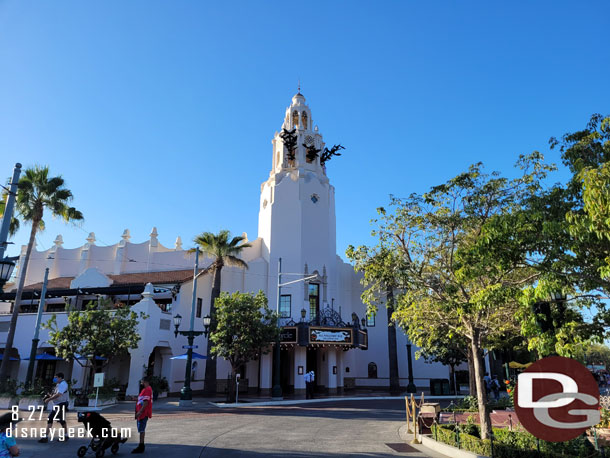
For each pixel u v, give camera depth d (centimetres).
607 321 890
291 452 1121
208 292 3616
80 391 2488
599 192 708
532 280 1163
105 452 1088
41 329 3216
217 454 1082
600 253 848
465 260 1020
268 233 3869
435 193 1291
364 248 1415
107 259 4138
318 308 3650
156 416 1911
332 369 3409
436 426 1259
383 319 4112
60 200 2745
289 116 4384
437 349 3153
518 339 2409
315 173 4075
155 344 2955
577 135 984
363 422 1767
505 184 1220
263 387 3341
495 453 975
